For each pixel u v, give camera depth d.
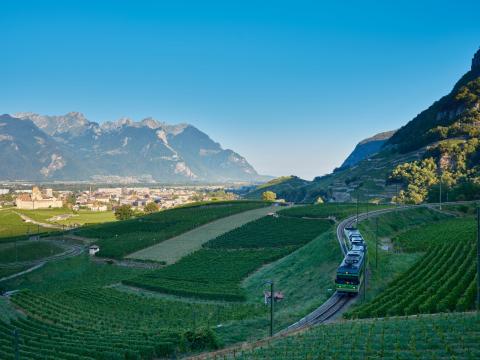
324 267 103.06
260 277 119.69
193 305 102.62
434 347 44.59
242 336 67.25
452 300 64.88
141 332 77.38
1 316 90.12
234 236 169.50
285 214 194.12
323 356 45.66
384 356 44.03
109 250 173.62
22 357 60.94
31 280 156.12
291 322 70.19
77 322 89.56
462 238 112.94
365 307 69.31
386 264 96.81
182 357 61.12
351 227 127.62
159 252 166.50
